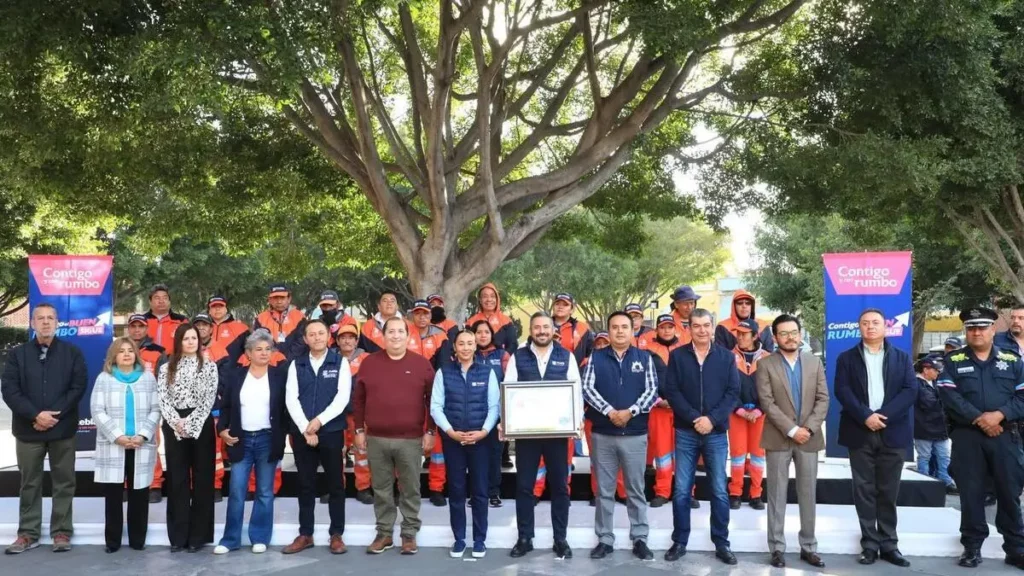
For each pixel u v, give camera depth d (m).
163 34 8.01
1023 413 6.38
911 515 7.75
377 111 12.05
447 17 9.95
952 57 10.55
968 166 12.79
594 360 6.83
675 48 8.64
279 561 6.64
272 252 17.59
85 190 12.87
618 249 17.09
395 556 6.81
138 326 8.52
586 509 8.09
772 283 31.02
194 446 6.97
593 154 11.81
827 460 9.63
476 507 6.81
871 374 6.69
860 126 11.67
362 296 36.16
